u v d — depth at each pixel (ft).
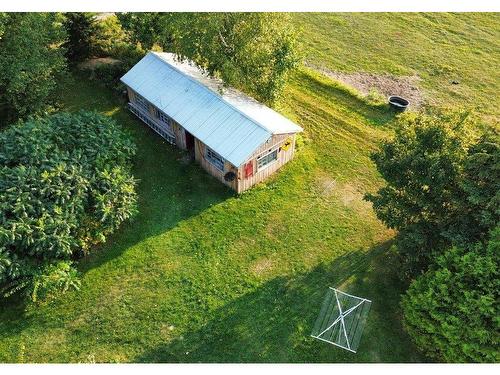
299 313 68.80
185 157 90.38
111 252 75.41
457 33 129.29
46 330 66.90
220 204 82.69
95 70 106.52
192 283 71.92
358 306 69.05
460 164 61.57
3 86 90.02
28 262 67.10
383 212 70.38
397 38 126.93
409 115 74.28
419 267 67.26
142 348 65.36
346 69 115.65
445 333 56.49
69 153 76.38
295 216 81.15
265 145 80.84
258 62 86.53
